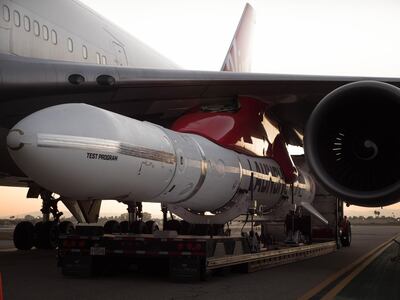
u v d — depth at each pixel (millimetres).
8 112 8477
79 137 5902
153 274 7867
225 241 7664
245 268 8195
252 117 10422
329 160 8125
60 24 10516
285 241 11523
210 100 10148
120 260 7832
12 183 13008
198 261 6988
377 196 7629
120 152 6219
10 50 8977
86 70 8555
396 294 6316
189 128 9609
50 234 13367
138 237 7219
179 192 8023
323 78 9430
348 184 8039
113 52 12617
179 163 7551
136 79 8938
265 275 7988
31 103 8438
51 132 5805
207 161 8422
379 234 29797
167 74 9203
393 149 7898
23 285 6691
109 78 8641
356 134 8094
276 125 12164
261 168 10633
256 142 10734
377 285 7078
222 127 9727
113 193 6637
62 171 5934
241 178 9594
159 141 7172
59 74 8305
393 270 9086
